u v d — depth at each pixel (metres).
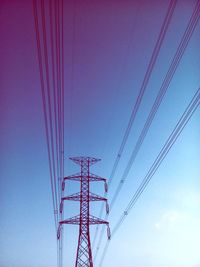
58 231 33.59
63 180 33.31
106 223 33.91
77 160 33.88
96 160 33.72
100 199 34.12
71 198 33.62
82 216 33.50
